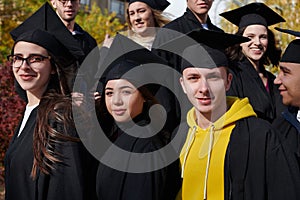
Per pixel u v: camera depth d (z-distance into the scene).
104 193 2.67
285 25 10.95
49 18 3.22
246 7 4.71
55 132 2.75
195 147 2.82
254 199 2.57
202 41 3.00
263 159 2.60
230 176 2.65
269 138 2.63
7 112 7.83
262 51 4.62
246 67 4.38
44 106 2.84
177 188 2.81
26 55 2.96
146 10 5.03
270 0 11.26
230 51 4.22
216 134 2.76
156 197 2.61
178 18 4.63
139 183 2.57
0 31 15.03
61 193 2.71
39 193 2.72
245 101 2.83
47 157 2.71
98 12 17.30
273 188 2.57
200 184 2.72
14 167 2.84
